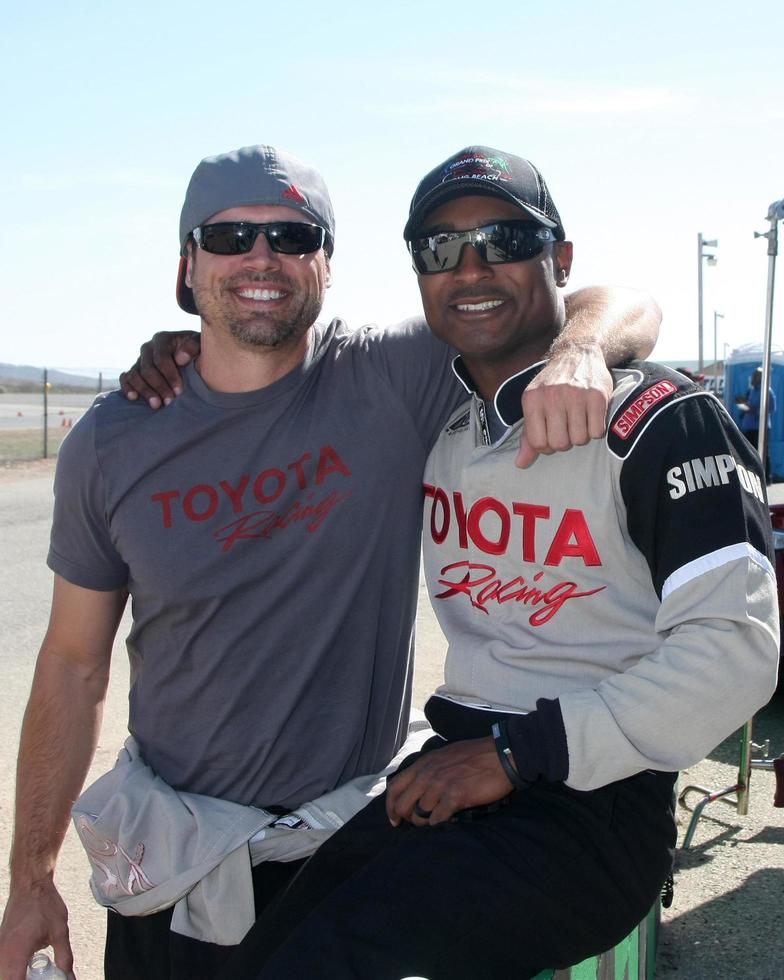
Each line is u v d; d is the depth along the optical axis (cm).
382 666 226
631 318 199
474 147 197
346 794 218
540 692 181
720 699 156
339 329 233
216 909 208
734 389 1355
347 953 153
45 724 224
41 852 217
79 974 287
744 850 350
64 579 224
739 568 158
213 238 211
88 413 221
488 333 193
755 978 279
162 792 214
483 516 190
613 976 220
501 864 161
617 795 171
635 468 168
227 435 214
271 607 214
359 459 216
